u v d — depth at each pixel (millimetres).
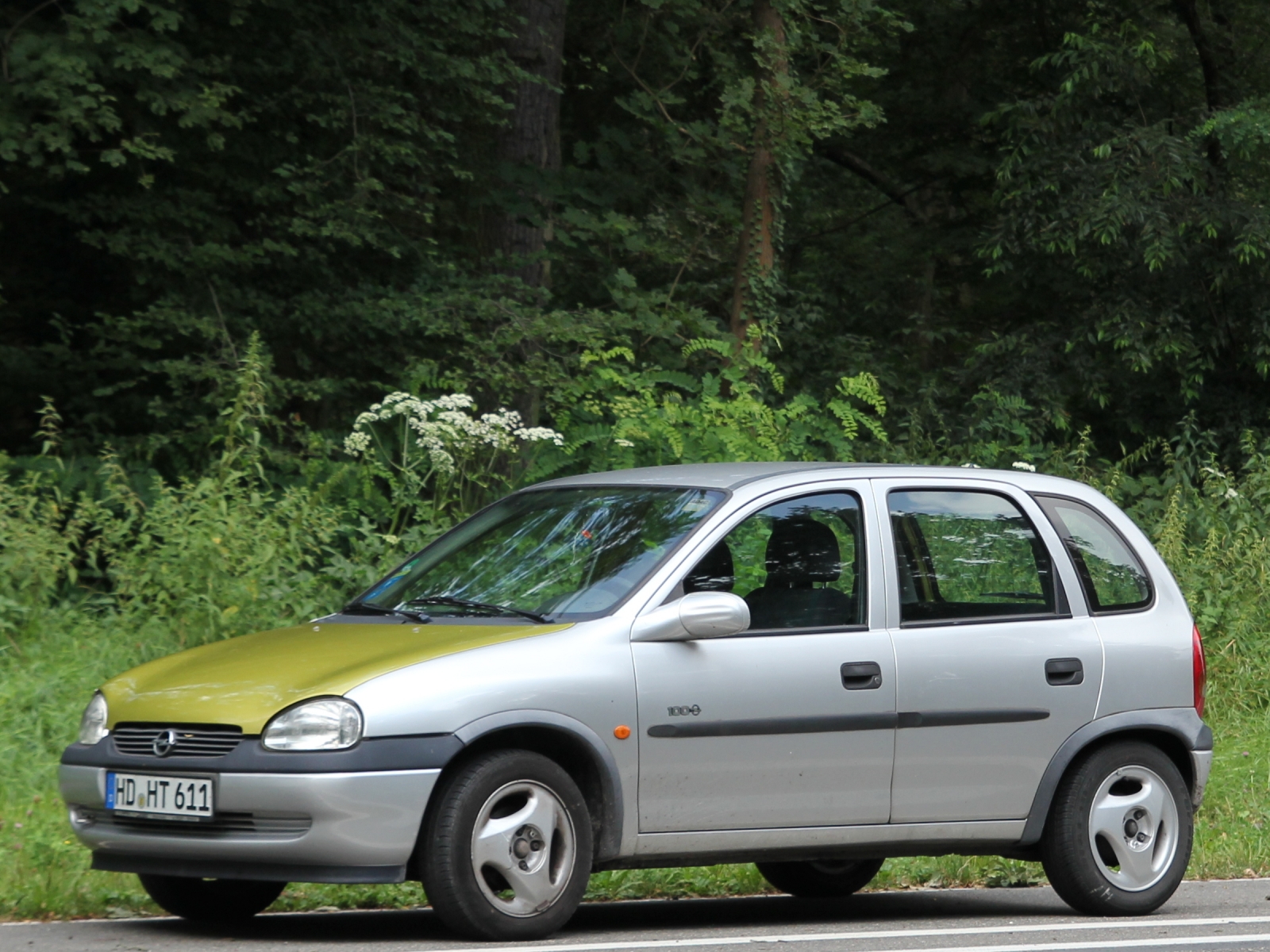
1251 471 39438
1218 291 50156
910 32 46562
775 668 14211
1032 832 15570
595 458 35188
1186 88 55906
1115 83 50875
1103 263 50219
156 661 14734
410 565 16047
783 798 14258
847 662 14562
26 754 19922
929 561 15469
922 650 14984
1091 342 49969
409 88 38188
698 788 13844
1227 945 13961
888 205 67188
